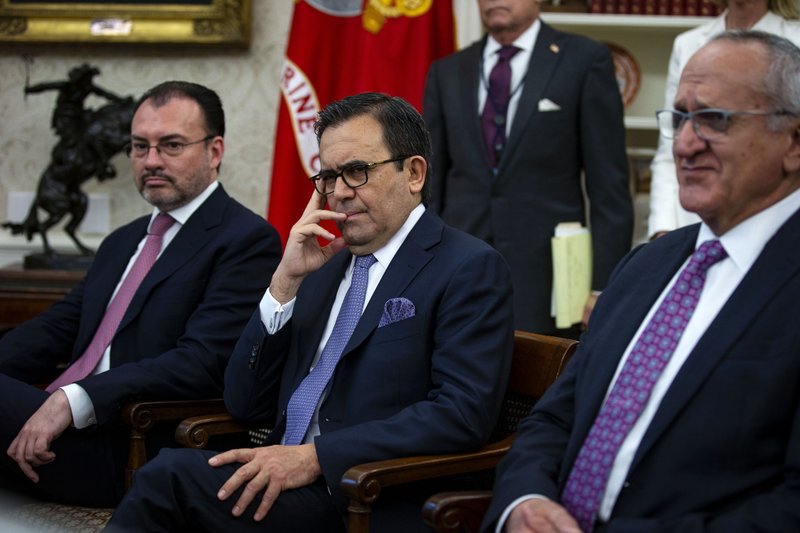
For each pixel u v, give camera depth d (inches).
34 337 219.3
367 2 302.4
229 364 179.8
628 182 255.3
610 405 131.6
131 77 332.8
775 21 231.3
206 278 206.4
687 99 130.5
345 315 170.7
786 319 121.6
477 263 162.6
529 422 144.9
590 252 252.2
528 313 250.5
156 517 151.2
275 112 331.0
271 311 175.3
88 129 301.9
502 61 257.4
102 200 331.3
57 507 186.4
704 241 135.3
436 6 305.9
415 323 162.4
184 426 173.5
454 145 259.6
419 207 172.9
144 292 205.9
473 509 136.2
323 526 156.8
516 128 251.0
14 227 310.3
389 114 167.3
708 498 121.0
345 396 164.9
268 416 179.9
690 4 320.5
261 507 151.7
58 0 326.3
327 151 167.2
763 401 119.6
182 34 322.3
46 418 184.2
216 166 218.4
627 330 136.3
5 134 337.7
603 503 129.0
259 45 330.0
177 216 214.5
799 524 111.4
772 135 126.5
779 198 129.3
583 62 252.8
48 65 335.0
